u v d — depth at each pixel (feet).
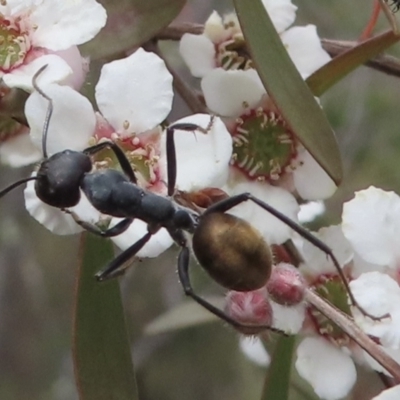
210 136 0.35
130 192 0.35
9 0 0.35
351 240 0.35
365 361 0.37
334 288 0.37
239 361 0.55
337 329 0.37
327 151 0.34
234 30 0.38
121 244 0.35
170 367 0.57
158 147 0.36
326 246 0.34
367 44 0.35
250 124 0.37
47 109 0.34
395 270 0.35
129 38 0.35
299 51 0.38
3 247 0.56
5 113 0.35
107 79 0.35
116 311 0.35
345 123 0.57
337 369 0.37
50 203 0.34
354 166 0.56
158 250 0.35
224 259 0.34
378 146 0.57
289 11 0.38
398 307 0.34
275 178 0.37
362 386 0.43
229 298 0.35
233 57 0.38
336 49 0.38
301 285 0.34
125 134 0.35
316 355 0.37
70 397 0.59
